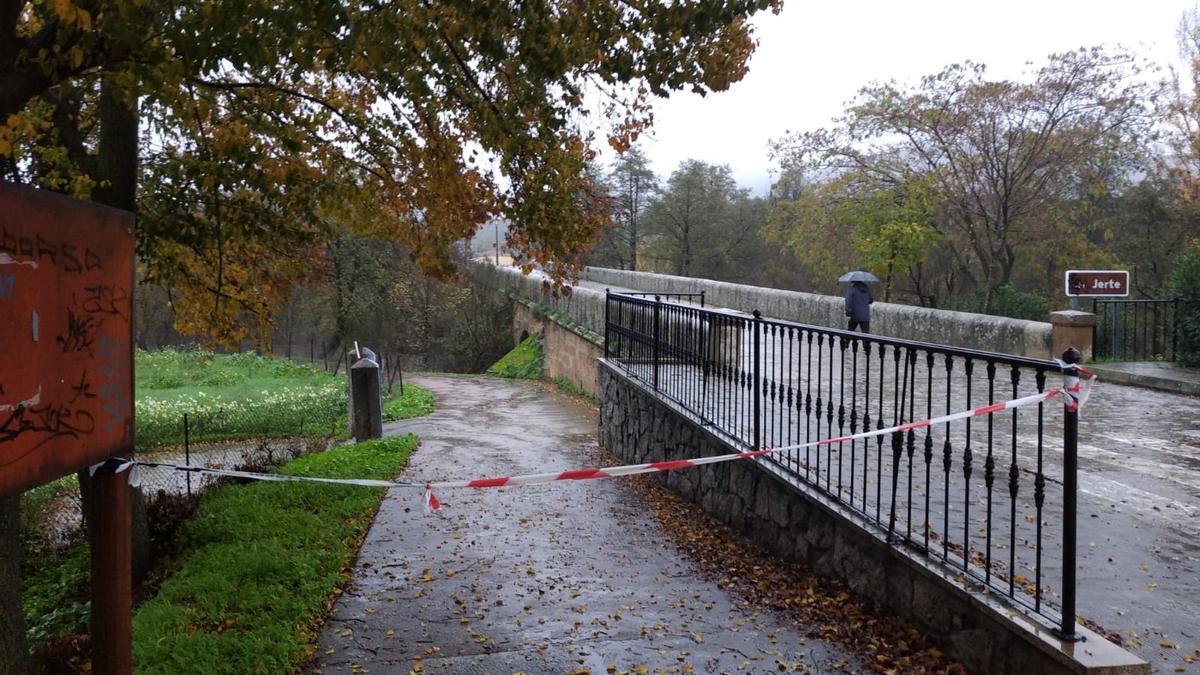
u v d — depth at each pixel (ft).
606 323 43.21
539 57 18.29
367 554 21.24
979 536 15.84
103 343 9.77
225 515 23.17
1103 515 17.71
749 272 154.10
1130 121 73.26
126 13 12.99
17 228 8.08
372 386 46.16
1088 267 85.10
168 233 22.58
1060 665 10.84
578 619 16.60
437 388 83.61
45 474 8.59
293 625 15.52
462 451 40.24
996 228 77.61
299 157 23.68
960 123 75.61
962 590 12.84
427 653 14.96
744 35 21.47
